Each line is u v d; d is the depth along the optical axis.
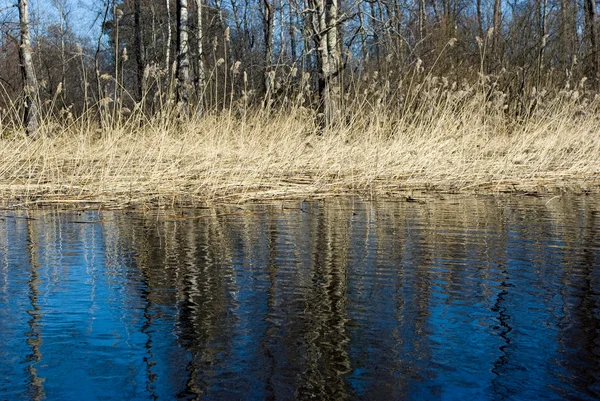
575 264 2.89
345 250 3.29
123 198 5.72
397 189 6.39
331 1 11.91
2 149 6.80
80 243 3.60
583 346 1.82
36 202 5.52
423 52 13.84
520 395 1.50
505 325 2.01
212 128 7.91
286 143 7.34
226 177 6.39
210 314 2.16
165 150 7.11
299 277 2.68
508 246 3.36
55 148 7.28
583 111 9.30
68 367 1.68
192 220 4.52
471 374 1.62
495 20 17.56
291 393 1.51
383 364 1.69
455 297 2.35
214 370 1.66
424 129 7.98
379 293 2.41
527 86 11.89
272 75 8.50
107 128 7.45
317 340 1.88
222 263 2.99
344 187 6.49
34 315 2.15
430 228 4.01
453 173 6.71
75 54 8.02
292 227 4.12
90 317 2.13
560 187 6.60
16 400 1.48
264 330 1.98
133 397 1.50
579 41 16.62
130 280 2.66
